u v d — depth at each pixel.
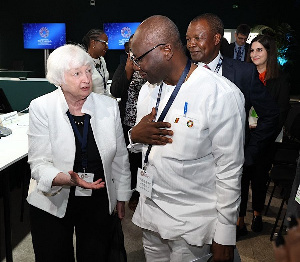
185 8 10.06
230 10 9.88
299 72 10.35
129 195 1.56
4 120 2.88
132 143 1.34
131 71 2.53
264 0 9.73
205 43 1.63
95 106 1.37
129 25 10.27
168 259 1.39
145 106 1.31
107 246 1.51
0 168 1.85
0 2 10.94
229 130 1.08
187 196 1.18
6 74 6.21
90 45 3.28
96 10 10.53
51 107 1.31
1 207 3.02
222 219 1.15
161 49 1.05
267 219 2.91
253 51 2.44
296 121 2.92
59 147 1.32
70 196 1.39
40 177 1.29
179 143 1.11
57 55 1.26
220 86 1.09
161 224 1.22
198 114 1.07
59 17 10.76
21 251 2.41
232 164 1.11
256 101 1.67
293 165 2.78
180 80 1.12
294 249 0.26
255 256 2.38
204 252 1.26
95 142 1.36
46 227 1.41
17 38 11.14
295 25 9.88
